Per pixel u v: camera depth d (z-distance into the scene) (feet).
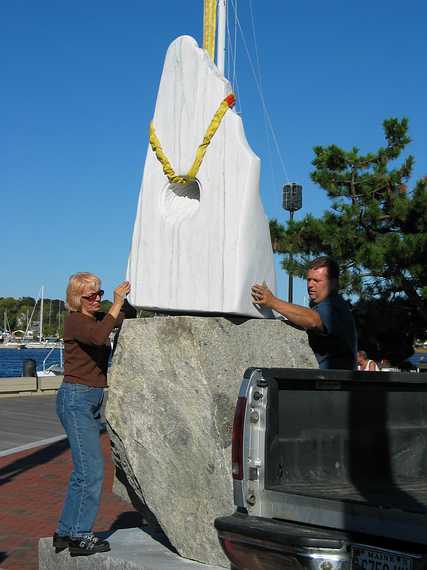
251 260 17.13
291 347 17.46
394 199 60.23
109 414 17.78
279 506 12.57
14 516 26.27
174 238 18.25
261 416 12.87
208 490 16.07
